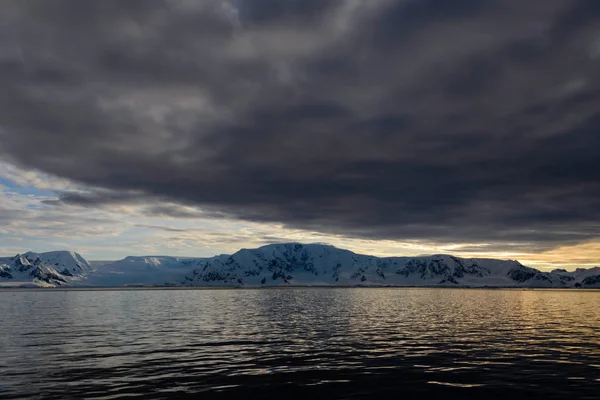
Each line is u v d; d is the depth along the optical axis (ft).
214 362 129.70
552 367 122.21
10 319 284.20
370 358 135.95
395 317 296.51
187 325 240.12
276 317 296.51
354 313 336.70
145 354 143.74
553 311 370.12
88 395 93.97
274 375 112.27
